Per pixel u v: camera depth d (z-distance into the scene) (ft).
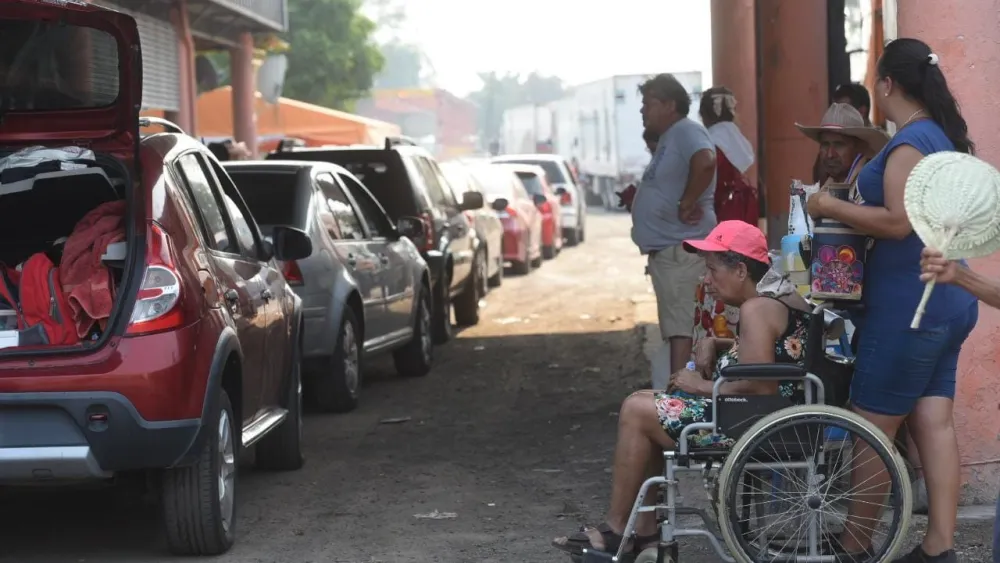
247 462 31.58
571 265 90.74
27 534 25.03
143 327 21.07
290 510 26.76
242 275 25.89
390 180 49.57
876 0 50.49
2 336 21.31
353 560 23.09
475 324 59.67
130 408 20.79
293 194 37.14
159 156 23.20
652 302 66.90
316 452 32.60
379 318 40.70
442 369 46.57
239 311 24.64
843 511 18.83
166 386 20.98
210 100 99.66
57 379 20.63
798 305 19.72
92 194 24.47
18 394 20.57
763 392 19.42
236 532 25.02
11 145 22.90
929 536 20.12
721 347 21.45
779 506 18.83
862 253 19.31
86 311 21.25
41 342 21.36
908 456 22.82
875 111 48.93
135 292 21.20
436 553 23.54
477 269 61.16
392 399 40.40
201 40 83.61
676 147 34.09
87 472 20.93
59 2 21.29
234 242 26.73
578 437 34.30
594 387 42.29
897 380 19.58
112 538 24.67
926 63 19.44
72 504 27.48
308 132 104.12
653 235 34.45
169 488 22.41
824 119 23.97
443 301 52.16
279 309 28.22
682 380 20.12
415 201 49.75
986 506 24.64
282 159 49.90
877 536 18.89
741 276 20.34
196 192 24.79
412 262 44.29
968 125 24.34
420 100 362.74
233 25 84.99
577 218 108.58
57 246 25.09
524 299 70.33
